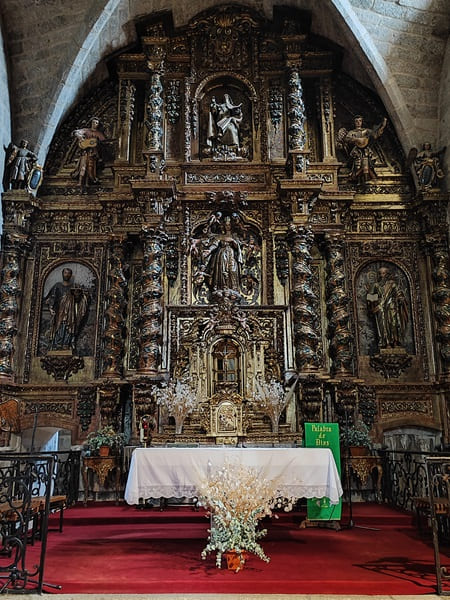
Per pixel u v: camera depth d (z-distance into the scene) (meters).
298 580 5.37
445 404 11.90
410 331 12.65
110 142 14.05
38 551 6.78
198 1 13.78
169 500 10.05
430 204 12.78
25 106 13.20
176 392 10.96
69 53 12.90
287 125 13.67
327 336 12.53
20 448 12.00
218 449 6.65
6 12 12.77
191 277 12.84
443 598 4.99
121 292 12.47
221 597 4.99
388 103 13.37
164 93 14.10
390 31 13.08
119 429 11.66
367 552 6.71
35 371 12.27
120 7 12.98
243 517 5.79
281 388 11.15
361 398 12.06
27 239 12.74
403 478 11.10
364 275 13.06
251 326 12.26
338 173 13.75
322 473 6.59
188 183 13.34
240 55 14.25
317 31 14.13
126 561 6.22
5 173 12.68
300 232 12.59
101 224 13.19
